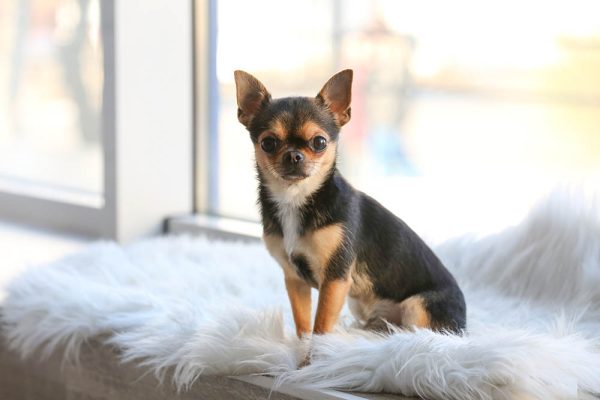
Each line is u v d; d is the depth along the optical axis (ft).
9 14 8.50
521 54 6.31
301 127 4.02
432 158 6.75
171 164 7.20
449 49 6.61
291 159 3.96
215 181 7.38
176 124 7.18
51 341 4.89
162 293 5.17
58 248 6.97
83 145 7.93
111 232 7.02
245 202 7.20
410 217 6.53
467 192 6.57
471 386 3.57
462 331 4.26
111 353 4.61
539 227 5.30
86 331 4.72
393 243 4.39
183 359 4.16
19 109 8.54
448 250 5.71
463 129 6.60
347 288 4.19
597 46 5.96
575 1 6.03
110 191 6.95
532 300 5.15
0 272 6.22
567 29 6.08
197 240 6.46
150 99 6.95
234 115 7.20
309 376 3.89
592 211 5.22
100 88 7.58
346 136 6.91
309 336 4.14
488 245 5.55
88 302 4.83
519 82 6.35
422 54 6.72
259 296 5.15
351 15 6.88
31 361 5.13
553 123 6.22
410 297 4.38
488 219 6.20
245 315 4.31
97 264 5.78
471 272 5.52
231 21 7.20
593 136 6.06
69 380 4.89
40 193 7.95
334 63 6.96
